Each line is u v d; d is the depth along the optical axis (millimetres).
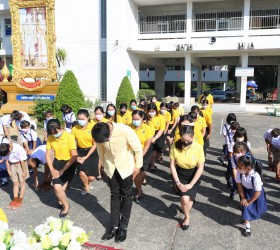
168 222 4238
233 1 20094
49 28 16031
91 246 3529
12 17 16453
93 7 19719
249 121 14812
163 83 27641
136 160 3797
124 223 3803
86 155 5117
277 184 5758
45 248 1999
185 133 3869
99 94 20203
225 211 4602
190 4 19766
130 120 6891
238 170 3881
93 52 20031
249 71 19266
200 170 3936
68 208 4484
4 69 15336
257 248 3559
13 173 4805
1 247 1841
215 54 20969
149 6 21516
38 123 13156
